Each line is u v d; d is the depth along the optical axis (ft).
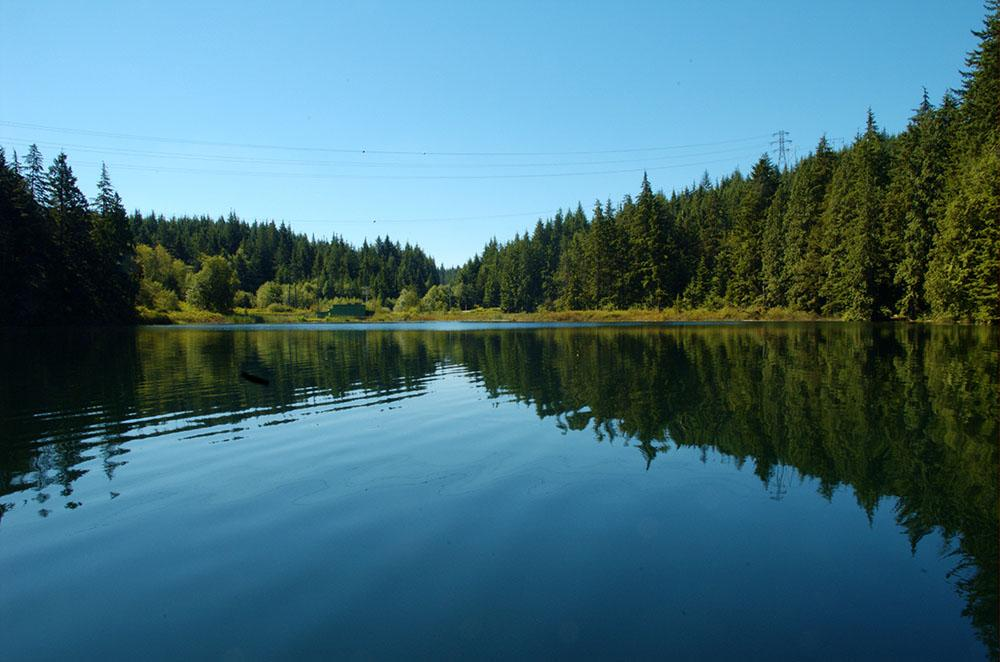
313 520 22.56
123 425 39.14
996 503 23.08
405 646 14.44
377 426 38.27
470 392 51.21
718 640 14.56
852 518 21.98
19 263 184.96
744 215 261.24
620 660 13.79
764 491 24.89
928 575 17.70
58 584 17.92
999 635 14.60
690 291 287.48
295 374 65.82
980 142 138.82
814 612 15.79
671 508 23.24
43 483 27.30
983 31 141.59
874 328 135.95
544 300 411.13
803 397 45.16
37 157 216.54
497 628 15.17
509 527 21.62
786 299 226.58
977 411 38.83
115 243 239.09
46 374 66.28
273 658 14.05
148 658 14.16
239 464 30.04
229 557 19.51
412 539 20.68
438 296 463.83
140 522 22.59
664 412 40.65
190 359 85.05
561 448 32.09
